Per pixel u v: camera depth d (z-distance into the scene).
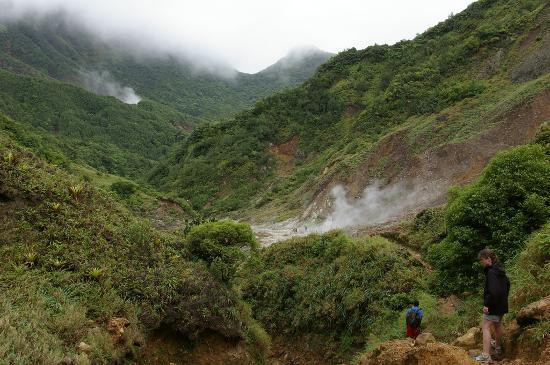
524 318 5.80
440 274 12.45
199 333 9.16
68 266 8.27
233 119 80.56
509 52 46.19
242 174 64.38
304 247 20.20
